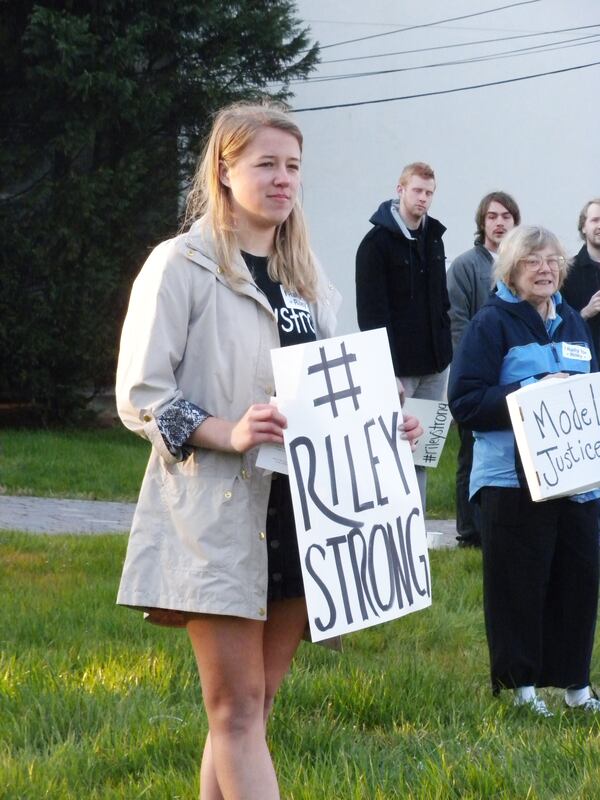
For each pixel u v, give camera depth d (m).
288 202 6.38
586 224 16.70
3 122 35.91
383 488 6.34
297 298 6.62
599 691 11.01
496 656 10.13
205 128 36.16
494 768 7.78
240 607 6.03
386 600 6.27
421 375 15.73
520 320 10.21
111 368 37.03
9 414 37.91
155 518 6.23
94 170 36.62
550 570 10.24
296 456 6.09
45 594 13.55
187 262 6.28
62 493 24.97
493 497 10.11
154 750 8.22
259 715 6.25
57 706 9.07
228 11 36.41
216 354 6.24
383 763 8.19
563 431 9.30
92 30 35.03
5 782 7.53
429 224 15.73
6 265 35.97
